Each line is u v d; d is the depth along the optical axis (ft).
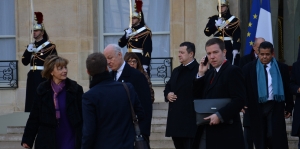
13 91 49.55
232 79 25.35
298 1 50.37
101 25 49.80
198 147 26.43
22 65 49.37
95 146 22.99
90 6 48.65
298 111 32.01
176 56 47.83
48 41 43.50
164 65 48.16
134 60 32.19
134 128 23.47
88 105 22.90
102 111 22.90
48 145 26.58
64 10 48.32
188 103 30.83
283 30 50.52
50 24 48.34
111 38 49.80
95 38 49.24
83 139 22.89
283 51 50.47
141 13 41.75
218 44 25.71
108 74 23.63
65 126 26.84
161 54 49.19
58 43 48.34
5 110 49.32
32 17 43.68
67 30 48.32
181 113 30.91
